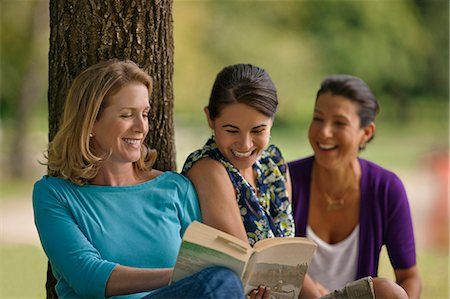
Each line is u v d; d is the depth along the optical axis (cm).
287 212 702
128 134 635
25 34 3098
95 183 652
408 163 2984
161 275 592
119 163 651
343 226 796
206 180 674
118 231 633
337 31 4109
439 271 1434
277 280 620
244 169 682
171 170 752
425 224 1797
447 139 3725
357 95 780
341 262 793
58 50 717
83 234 622
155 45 725
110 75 628
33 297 1242
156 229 645
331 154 779
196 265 571
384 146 3531
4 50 3262
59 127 714
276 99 662
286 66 3962
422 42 4400
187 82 3647
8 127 3441
